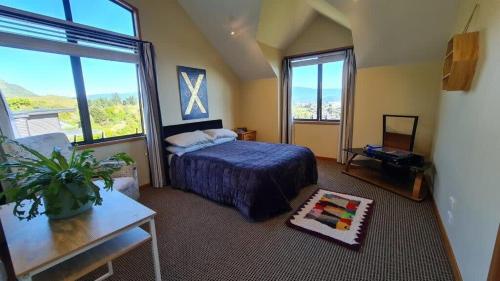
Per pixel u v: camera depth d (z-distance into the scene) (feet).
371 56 11.16
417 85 10.70
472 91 5.27
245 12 11.12
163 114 11.82
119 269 5.66
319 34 13.76
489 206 3.96
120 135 10.32
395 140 11.31
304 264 5.71
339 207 8.55
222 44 13.93
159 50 11.33
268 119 15.99
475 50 5.08
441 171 7.95
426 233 6.84
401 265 5.57
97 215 4.41
